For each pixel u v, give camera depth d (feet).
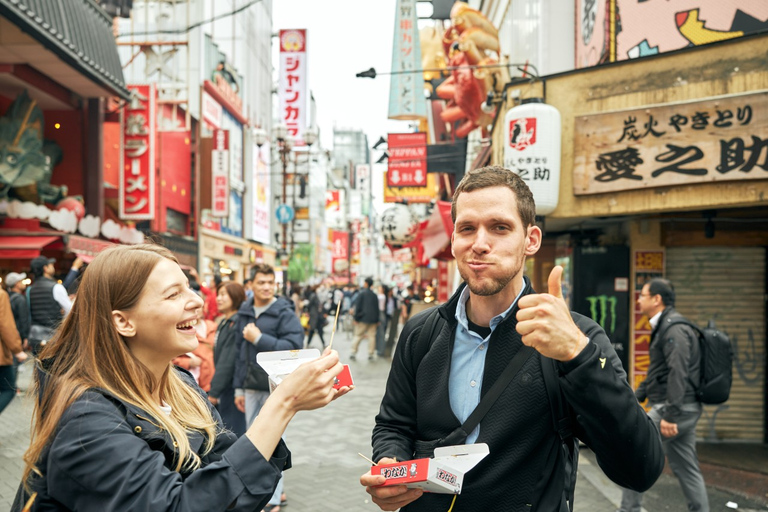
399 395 5.96
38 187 38.96
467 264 5.10
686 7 18.88
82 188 45.27
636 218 20.65
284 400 4.29
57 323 5.23
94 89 42.96
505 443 5.00
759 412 20.30
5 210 36.50
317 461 18.56
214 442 5.18
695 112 16.10
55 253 41.93
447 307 5.65
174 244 57.82
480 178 5.15
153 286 4.61
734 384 20.44
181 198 62.13
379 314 45.62
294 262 151.94
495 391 5.08
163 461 4.14
